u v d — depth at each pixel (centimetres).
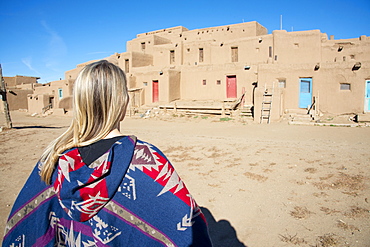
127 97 127
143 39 3850
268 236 394
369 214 434
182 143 1027
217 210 481
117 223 109
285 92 2027
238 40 2784
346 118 1758
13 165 812
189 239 113
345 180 576
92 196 104
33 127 1752
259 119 1759
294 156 776
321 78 1933
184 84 2853
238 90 2508
